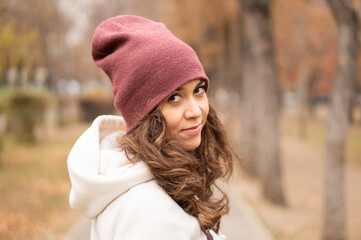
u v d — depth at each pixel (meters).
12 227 4.64
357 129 22.75
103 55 1.19
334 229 4.75
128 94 1.10
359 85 22.89
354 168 12.02
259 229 5.15
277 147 7.41
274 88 7.40
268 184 7.27
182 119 1.11
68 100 25.38
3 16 7.46
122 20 1.23
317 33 19.33
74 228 4.92
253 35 7.27
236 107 16.84
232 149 1.53
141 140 1.07
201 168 1.38
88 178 1.02
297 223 6.02
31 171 8.28
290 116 35.66
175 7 14.76
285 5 13.98
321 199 8.16
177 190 1.09
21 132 12.59
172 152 1.09
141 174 1.04
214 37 15.88
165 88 1.06
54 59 20.41
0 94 13.16
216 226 1.33
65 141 14.12
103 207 1.04
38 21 10.41
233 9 12.86
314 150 15.96
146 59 1.06
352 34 4.42
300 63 20.56
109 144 1.29
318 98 52.34
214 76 19.31
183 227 1.00
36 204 5.75
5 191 6.32
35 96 12.71
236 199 6.85
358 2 4.32
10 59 8.48
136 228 0.95
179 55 1.08
